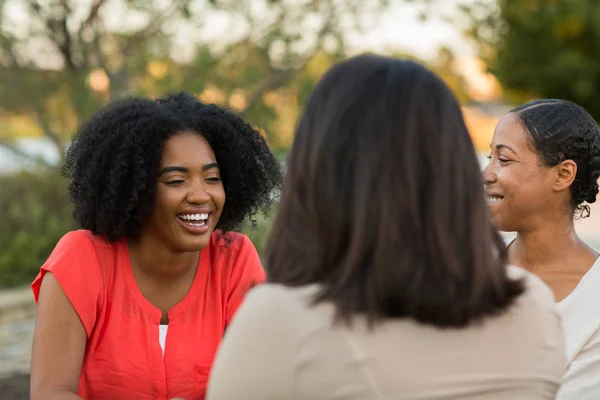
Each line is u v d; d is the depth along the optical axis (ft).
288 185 4.54
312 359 4.21
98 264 7.62
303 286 4.40
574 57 34.94
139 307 7.67
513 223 7.50
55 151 25.17
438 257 4.29
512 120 7.48
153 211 7.61
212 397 4.31
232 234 8.44
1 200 25.58
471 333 4.40
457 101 4.53
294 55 20.35
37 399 7.11
